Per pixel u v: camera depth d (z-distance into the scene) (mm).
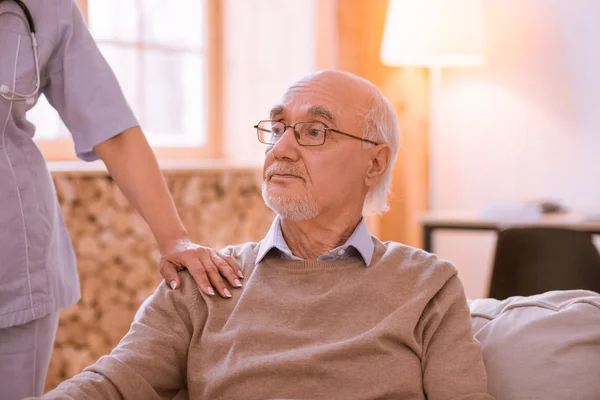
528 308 1562
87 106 1574
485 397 1388
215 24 3711
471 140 4031
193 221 3203
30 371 1490
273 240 1562
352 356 1430
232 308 1515
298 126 1546
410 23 3578
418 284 1510
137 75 3408
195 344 1499
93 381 1362
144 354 1455
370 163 1621
